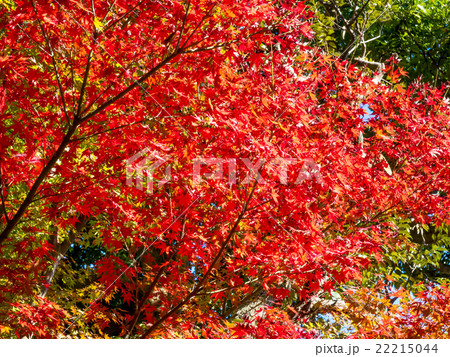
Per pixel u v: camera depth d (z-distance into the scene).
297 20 3.84
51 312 4.30
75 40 3.76
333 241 4.54
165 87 4.03
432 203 5.95
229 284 4.79
